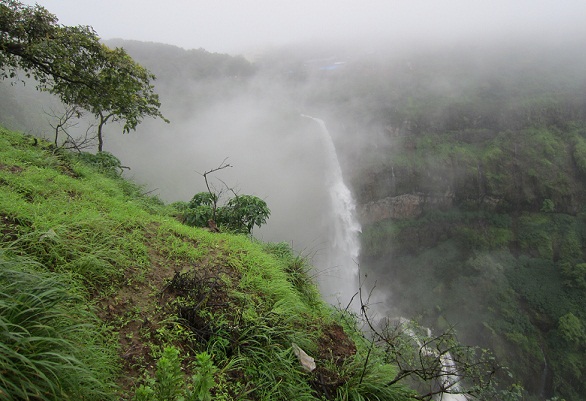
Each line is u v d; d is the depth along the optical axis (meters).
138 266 3.31
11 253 2.49
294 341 3.25
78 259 2.84
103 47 8.61
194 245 4.35
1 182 3.91
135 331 2.58
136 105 9.34
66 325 2.00
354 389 3.05
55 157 6.03
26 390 1.54
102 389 1.88
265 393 2.58
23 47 7.80
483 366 3.43
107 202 4.57
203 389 1.82
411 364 3.63
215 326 2.89
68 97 9.17
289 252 5.77
